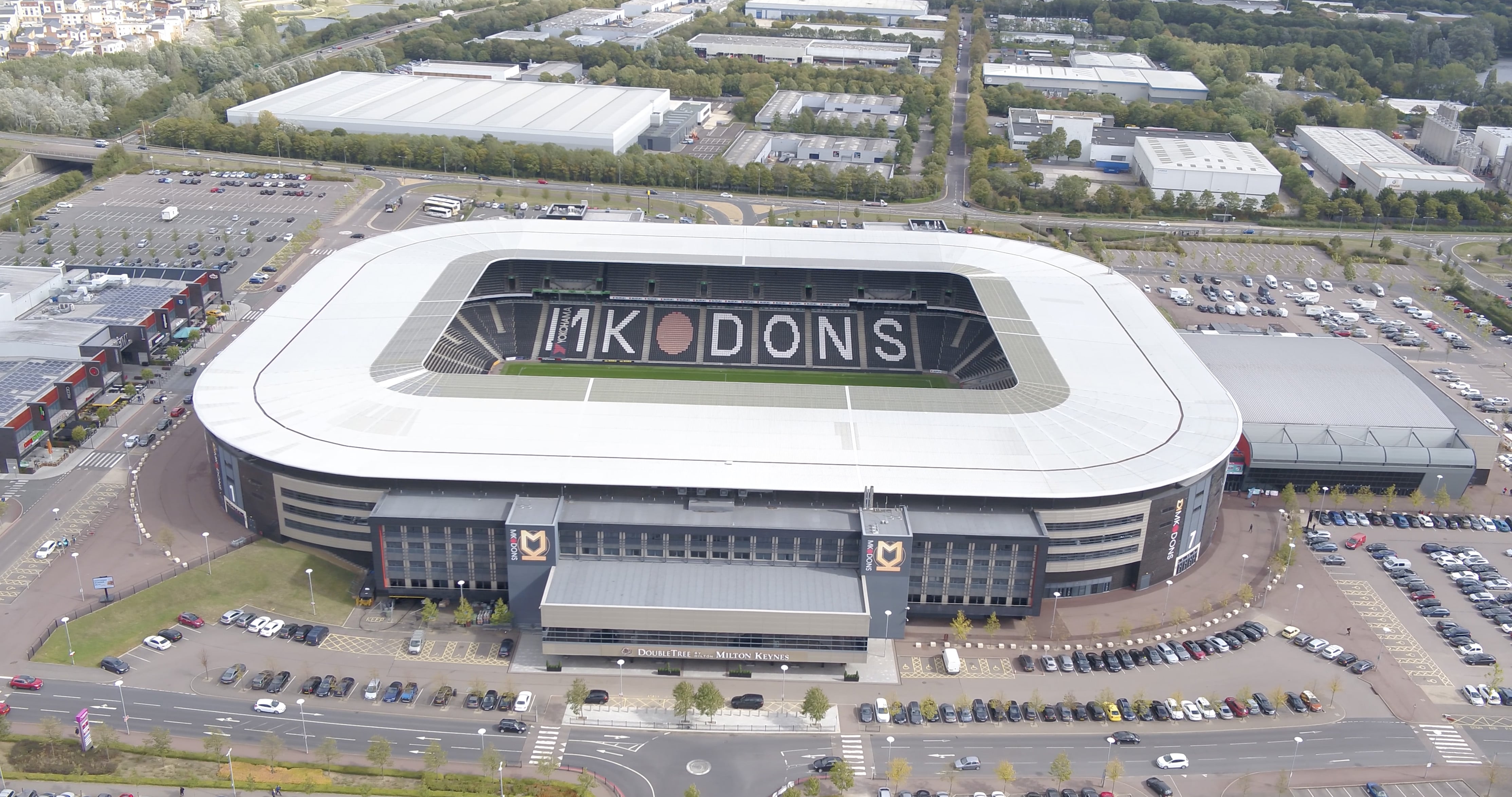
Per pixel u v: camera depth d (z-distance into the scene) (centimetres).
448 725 17375
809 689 18162
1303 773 16938
